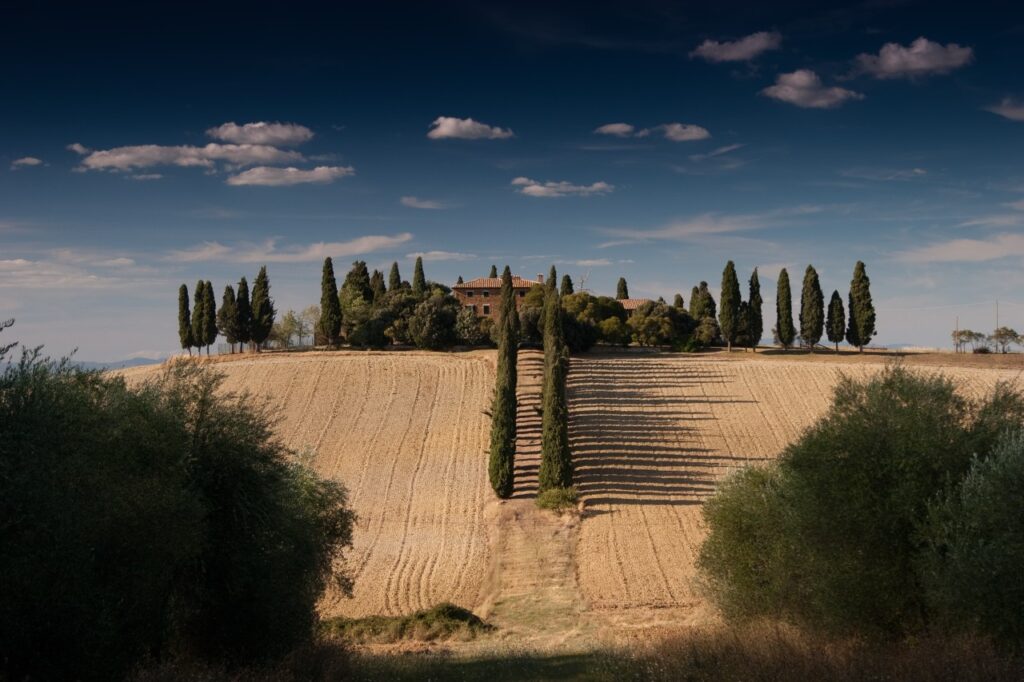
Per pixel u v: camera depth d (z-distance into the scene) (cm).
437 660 2392
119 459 1784
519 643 3103
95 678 1502
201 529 1925
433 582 4609
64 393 1680
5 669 1399
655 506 5784
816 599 2173
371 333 10694
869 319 11381
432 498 6200
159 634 1877
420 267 14525
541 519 5656
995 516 1778
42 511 1462
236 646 2111
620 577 4497
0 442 1450
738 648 1850
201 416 2128
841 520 2122
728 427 7575
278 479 2244
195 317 11450
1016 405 2159
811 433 2362
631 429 7519
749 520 2755
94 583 1581
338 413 8075
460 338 10738
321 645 2273
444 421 7869
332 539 2955
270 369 9288
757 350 11838
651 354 10762
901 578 2044
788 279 11900
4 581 1391
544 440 6231
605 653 2169
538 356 9831
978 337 11394
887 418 2197
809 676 1612
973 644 1667
